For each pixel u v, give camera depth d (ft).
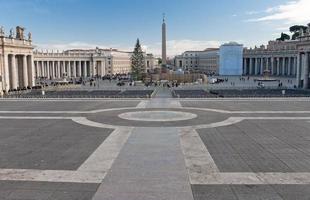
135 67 419.74
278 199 40.19
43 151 63.62
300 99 160.45
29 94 216.33
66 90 256.52
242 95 191.93
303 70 275.59
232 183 45.42
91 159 57.36
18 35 289.12
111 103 146.92
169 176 48.16
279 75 517.55
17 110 124.16
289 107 128.67
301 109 122.42
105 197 40.78
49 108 129.80
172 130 83.20
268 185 44.73
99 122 96.12
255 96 182.29
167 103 145.28
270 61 558.56
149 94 199.72
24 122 97.19
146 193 41.93
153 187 43.93
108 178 47.50
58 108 129.59
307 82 269.23
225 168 52.01
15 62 285.02
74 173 49.88
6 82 262.06
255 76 513.04
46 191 42.91
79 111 120.37
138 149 64.08
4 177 48.34
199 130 83.25
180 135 77.15
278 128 85.51
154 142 70.03
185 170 50.90
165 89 260.83
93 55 606.55
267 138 73.87
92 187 44.09
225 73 533.96
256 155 59.77
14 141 72.59
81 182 45.98
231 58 529.04
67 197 40.93
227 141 71.00
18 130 84.99
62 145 68.39
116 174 49.19
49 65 532.73
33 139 74.38
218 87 278.87
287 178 47.44
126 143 69.31
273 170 51.08
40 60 492.95
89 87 294.87
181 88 271.28
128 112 116.67
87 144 68.95
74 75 589.32
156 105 137.90
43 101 158.61
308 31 282.36
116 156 59.11
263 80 371.15
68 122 96.73
